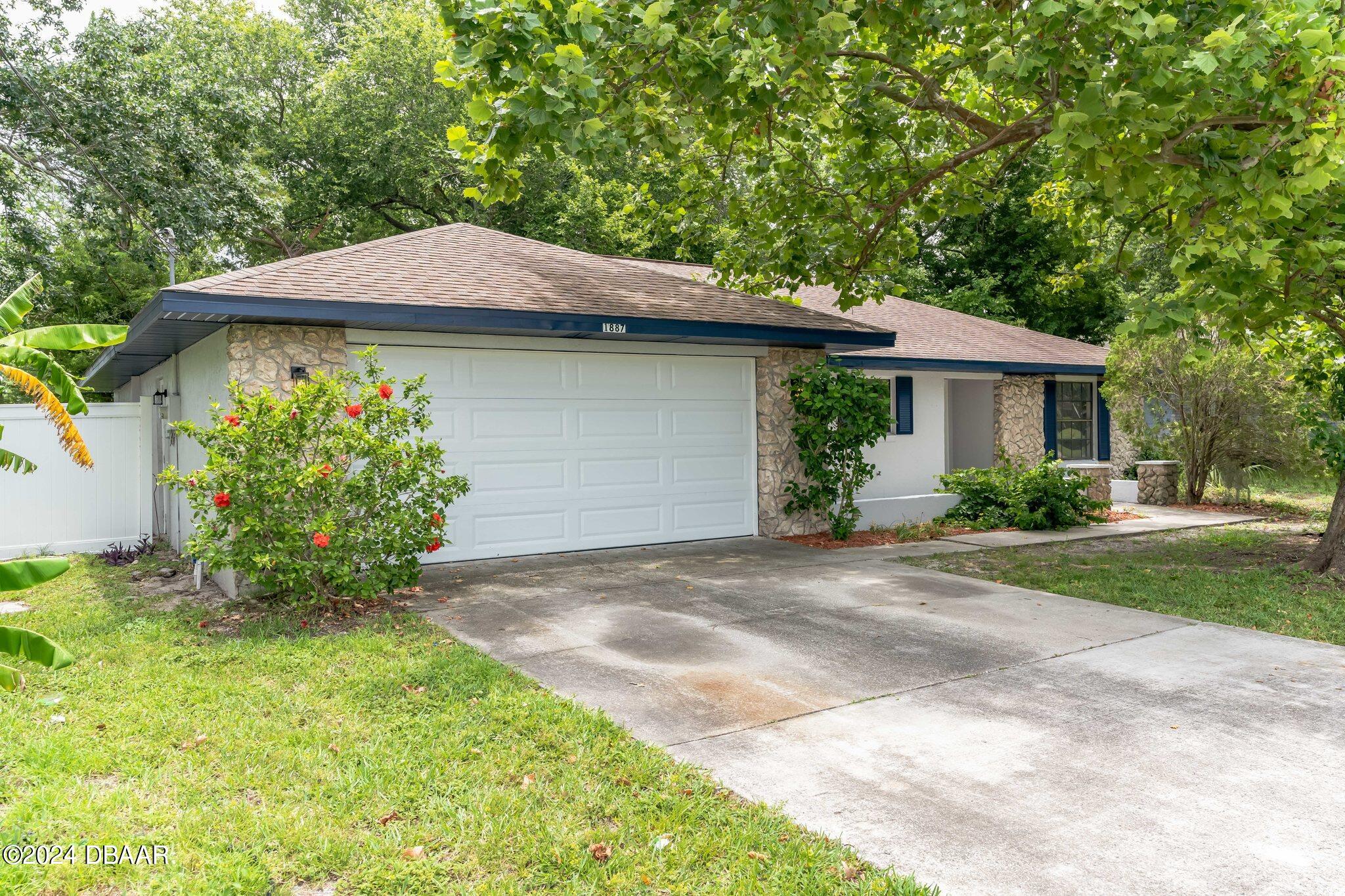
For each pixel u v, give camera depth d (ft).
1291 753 14.51
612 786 13.28
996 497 43.45
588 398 34.53
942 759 14.34
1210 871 10.80
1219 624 23.39
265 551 22.98
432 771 13.61
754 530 39.01
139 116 54.90
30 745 14.44
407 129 88.17
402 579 24.34
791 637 21.97
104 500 39.81
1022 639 21.83
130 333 31.14
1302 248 22.53
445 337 31.04
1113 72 21.29
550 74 20.54
